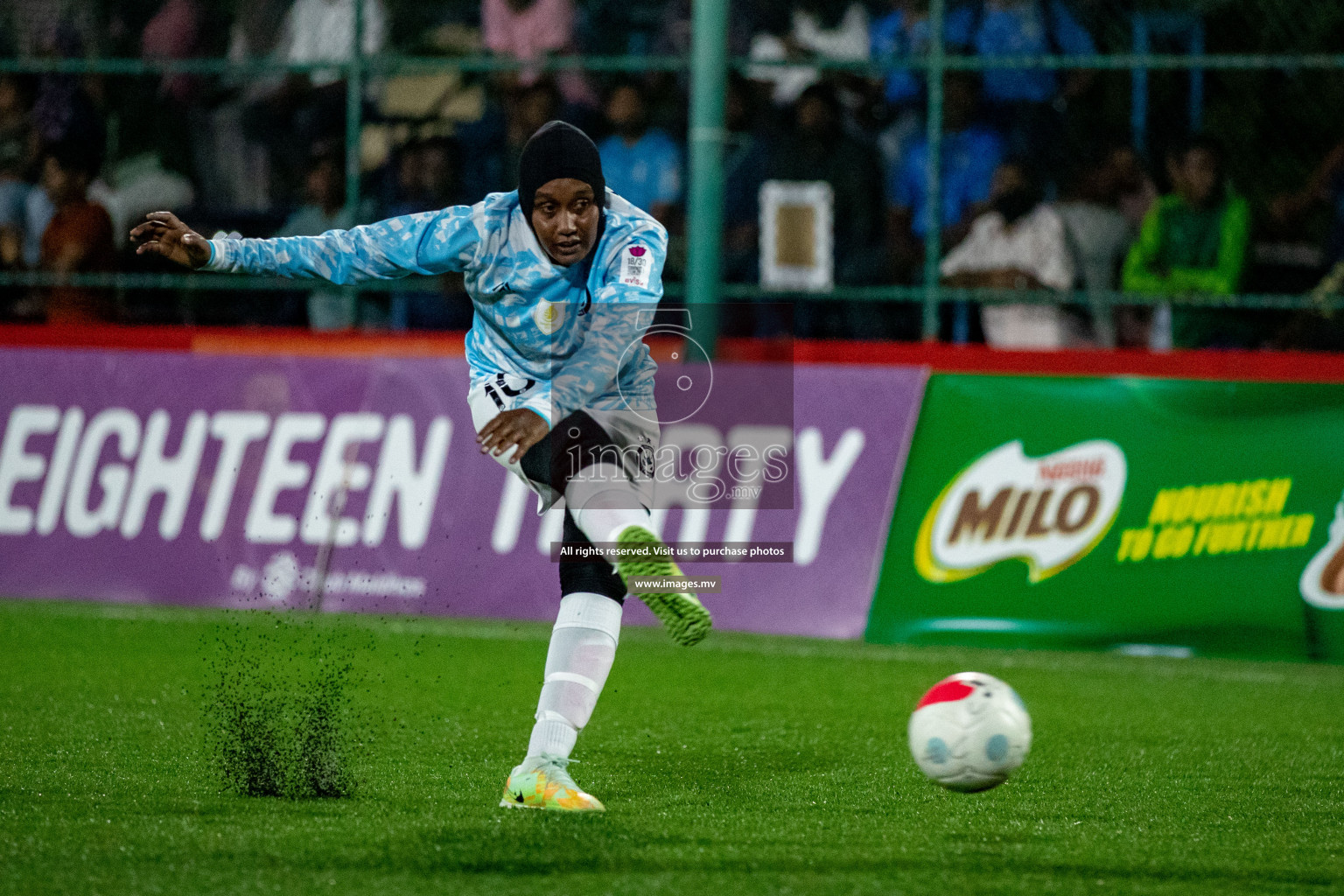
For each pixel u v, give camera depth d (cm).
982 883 1140
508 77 3173
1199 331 2884
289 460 2897
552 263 1350
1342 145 2902
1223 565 2542
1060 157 2983
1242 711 2080
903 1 3136
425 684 2153
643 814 1356
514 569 2783
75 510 2983
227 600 2880
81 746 1648
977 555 2625
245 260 1338
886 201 3023
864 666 2402
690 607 1234
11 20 3309
